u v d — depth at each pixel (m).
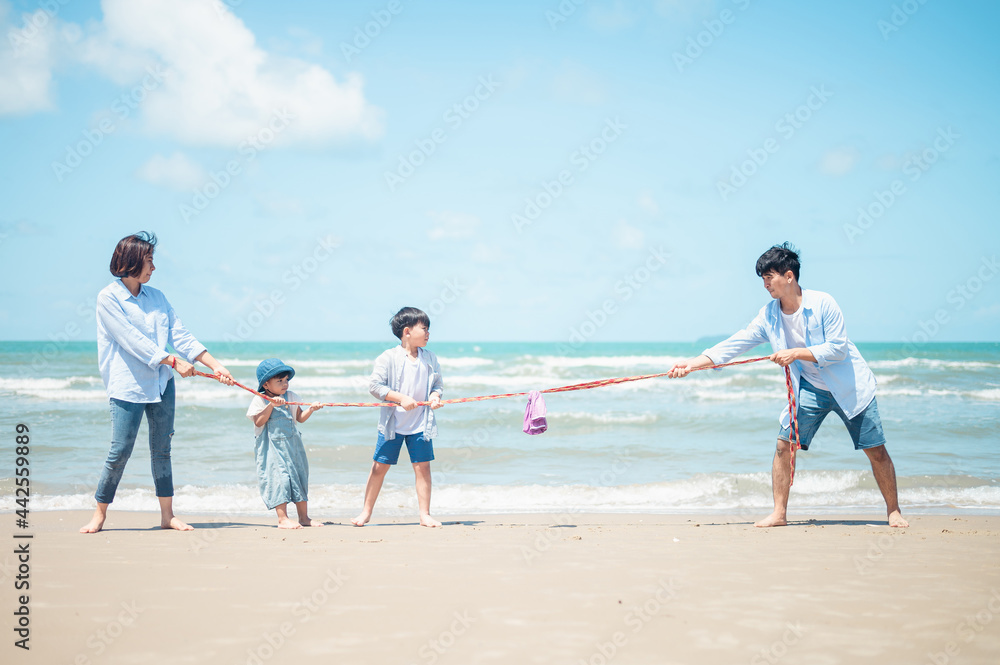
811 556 3.72
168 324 5.02
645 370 28.22
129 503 6.57
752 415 13.48
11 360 30.81
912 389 18.95
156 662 2.12
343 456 9.37
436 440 10.80
